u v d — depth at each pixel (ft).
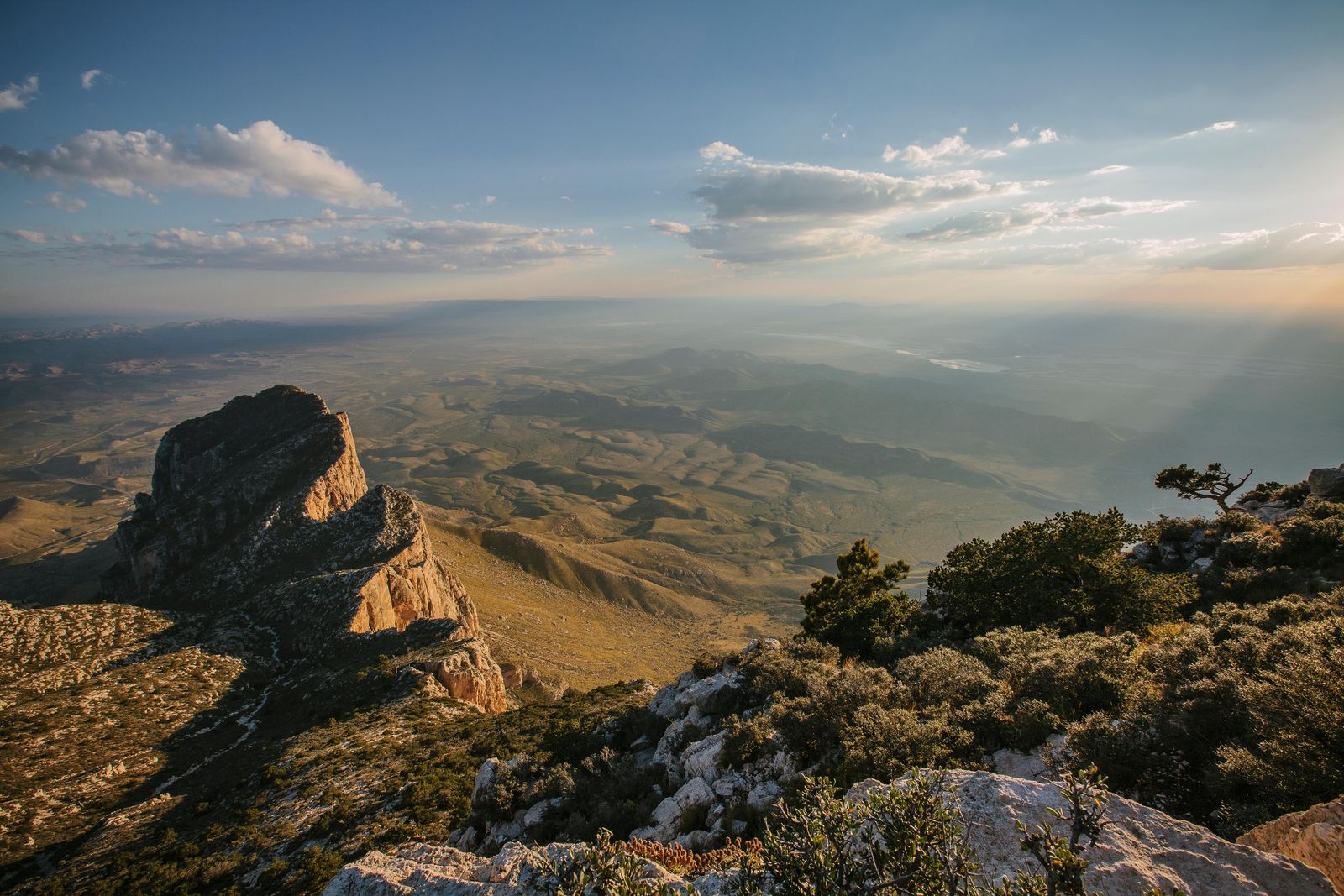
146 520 585.22
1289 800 37.27
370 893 31.60
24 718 250.16
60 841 170.09
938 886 21.40
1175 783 44.65
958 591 132.57
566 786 83.15
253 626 383.65
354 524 506.48
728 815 60.59
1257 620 80.43
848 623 139.54
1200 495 204.95
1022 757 55.26
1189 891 23.77
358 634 330.75
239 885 113.80
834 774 58.29
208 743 245.65
